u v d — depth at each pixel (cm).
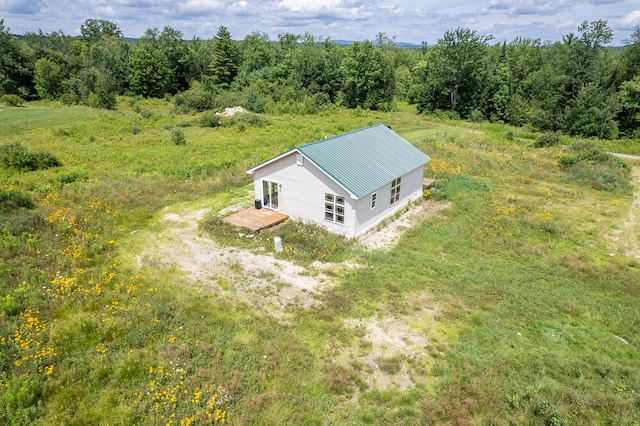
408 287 1312
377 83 6775
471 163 2766
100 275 1327
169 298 1236
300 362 975
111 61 7369
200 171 2534
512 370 952
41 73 6594
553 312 1194
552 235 1723
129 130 4022
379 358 995
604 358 999
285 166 1784
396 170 1902
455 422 809
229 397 862
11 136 3581
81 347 993
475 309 1206
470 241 1656
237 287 1312
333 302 1221
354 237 1675
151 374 910
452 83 6138
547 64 6316
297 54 7212
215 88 7144
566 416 813
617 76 5050
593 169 2684
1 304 1087
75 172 2414
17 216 1648
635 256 1577
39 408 815
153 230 1748
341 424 809
